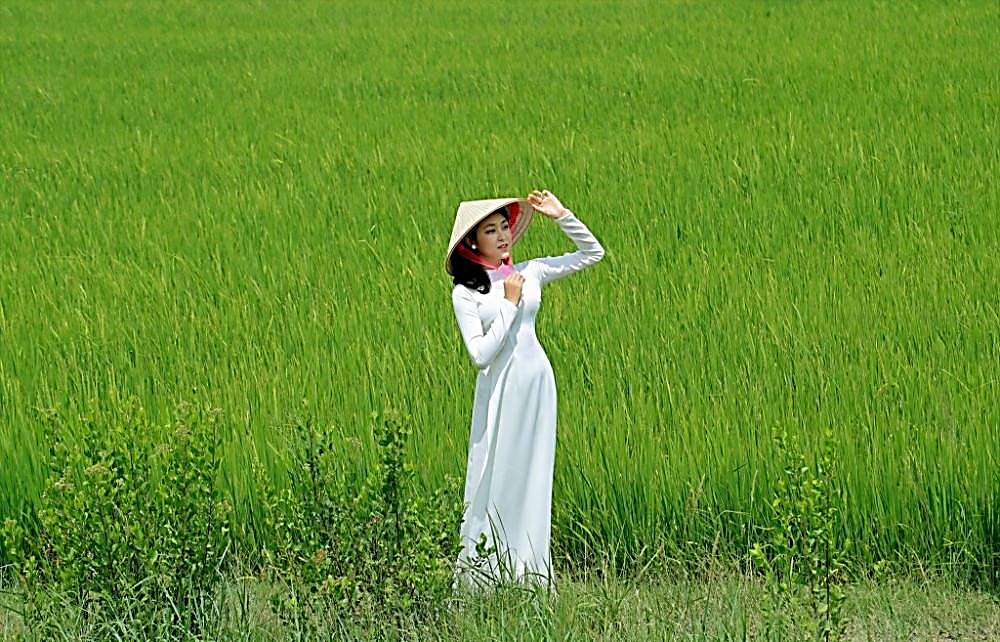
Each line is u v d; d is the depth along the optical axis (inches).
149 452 372.8
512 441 364.8
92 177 960.3
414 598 349.4
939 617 374.6
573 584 385.4
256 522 421.4
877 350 509.4
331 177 924.0
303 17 2042.3
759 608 345.4
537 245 708.0
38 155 1052.5
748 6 1857.8
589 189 844.0
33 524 429.7
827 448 345.1
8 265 722.2
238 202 855.7
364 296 628.1
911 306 567.2
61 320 599.5
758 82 1229.1
